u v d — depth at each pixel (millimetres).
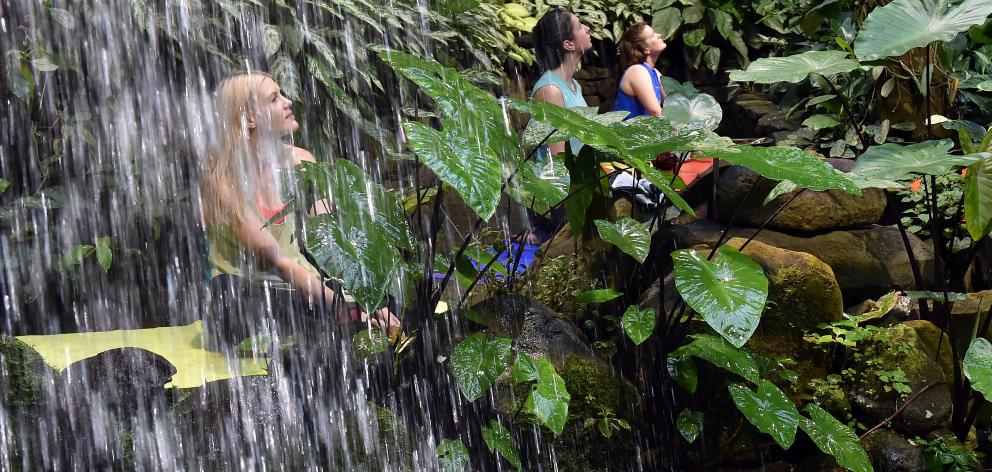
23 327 3607
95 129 4121
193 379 2520
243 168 2877
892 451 2936
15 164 3998
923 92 4398
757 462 3023
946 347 3363
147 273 3734
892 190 4207
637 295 3250
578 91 5262
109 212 3855
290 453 2352
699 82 7918
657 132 2766
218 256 2895
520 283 3148
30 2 4043
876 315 3236
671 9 7789
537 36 5160
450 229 4016
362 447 2406
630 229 2762
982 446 3254
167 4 4367
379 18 5336
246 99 2877
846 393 3100
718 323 2504
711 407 3018
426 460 2424
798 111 6305
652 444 2867
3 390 2223
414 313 2709
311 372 2562
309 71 4871
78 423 2246
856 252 3725
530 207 2945
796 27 7137
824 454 2990
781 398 2734
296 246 2924
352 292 2123
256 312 2787
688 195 4324
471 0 5949
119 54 4242
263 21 4812
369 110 5160
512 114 4746
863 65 3432
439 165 2008
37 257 3701
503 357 2418
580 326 3131
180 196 3848
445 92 2211
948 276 3859
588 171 2854
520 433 2668
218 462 2281
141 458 2240
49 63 3932
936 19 3330
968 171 3160
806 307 3129
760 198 3754
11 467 2104
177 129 4141
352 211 2236
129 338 2824
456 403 2609
